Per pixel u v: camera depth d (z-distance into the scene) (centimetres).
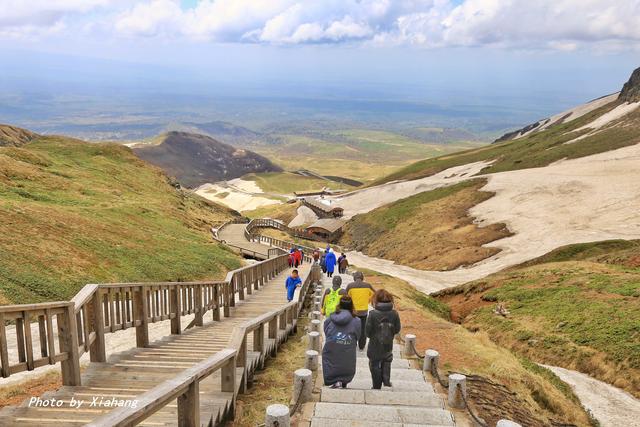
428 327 1412
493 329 2212
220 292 1428
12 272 1741
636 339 1636
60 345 655
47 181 4009
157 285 996
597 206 4678
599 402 1367
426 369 894
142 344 936
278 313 1062
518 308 2344
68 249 2236
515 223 4875
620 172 5619
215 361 546
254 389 781
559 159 7619
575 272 2677
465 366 1016
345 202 9819
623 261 2812
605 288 2238
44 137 6831
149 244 2970
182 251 3094
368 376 853
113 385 671
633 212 4291
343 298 718
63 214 2848
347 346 702
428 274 4147
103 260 2292
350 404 664
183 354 866
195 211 6022
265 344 989
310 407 664
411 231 5938
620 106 10262
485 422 677
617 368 1550
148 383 679
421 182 9650
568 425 935
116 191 4734
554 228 4406
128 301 879
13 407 561
